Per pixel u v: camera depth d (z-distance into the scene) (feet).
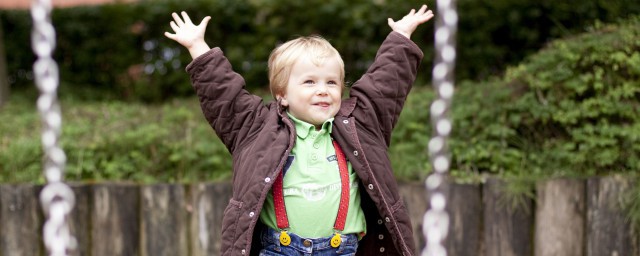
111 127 16.48
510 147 14.10
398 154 13.82
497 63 22.30
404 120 14.93
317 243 7.72
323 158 7.94
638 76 13.88
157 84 24.41
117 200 12.81
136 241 12.87
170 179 14.16
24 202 12.75
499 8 22.00
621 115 13.60
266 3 23.82
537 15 21.74
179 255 12.77
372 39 23.17
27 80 25.04
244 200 7.59
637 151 13.21
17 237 12.75
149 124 16.46
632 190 12.07
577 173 13.15
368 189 7.76
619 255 12.09
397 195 7.96
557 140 13.93
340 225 7.76
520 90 14.71
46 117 5.18
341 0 23.36
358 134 8.02
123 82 24.94
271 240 7.88
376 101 8.30
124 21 24.72
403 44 8.52
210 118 8.32
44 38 5.18
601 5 21.02
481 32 22.08
